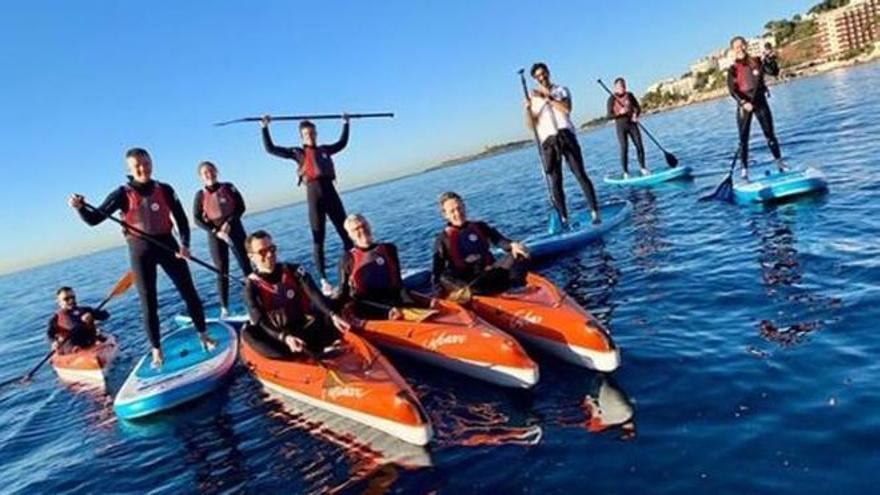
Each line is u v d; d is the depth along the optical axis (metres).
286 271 6.27
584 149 44.59
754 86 10.37
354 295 6.76
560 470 4.01
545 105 10.17
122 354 10.21
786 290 6.22
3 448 6.99
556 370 5.55
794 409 4.12
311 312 6.37
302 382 5.68
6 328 18.42
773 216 9.23
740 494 3.42
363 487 4.33
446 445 4.65
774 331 5.37
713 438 4.00
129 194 6.99
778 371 4.67
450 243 6.98
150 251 7.10
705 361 5.11
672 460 3.86
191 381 6.78
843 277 6.16
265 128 9.01
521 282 6.77
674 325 6.01
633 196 14.16
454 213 6.96
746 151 10.83
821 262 6.74
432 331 5.96
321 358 5.82
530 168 38.94
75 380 9.26
